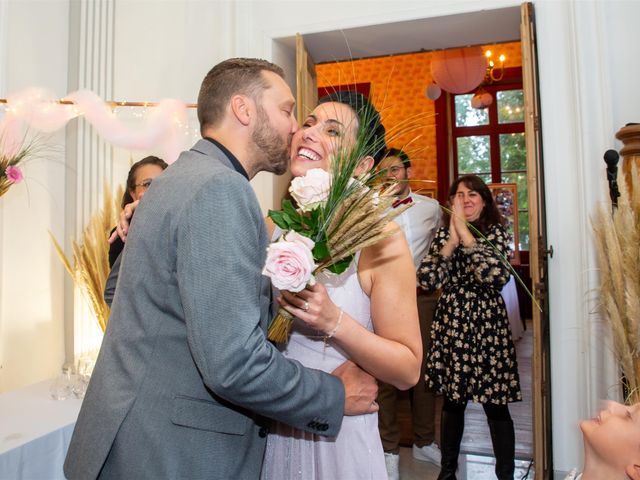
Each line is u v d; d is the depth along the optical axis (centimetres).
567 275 280
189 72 341
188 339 96
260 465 115
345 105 132
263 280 112
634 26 275
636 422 95
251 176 126
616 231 171
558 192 284
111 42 318
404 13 315
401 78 752
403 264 116
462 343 255
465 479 283
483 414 407
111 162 302
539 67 292
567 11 287
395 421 292
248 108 119
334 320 104
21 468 149
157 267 103
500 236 259
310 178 108
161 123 293
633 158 230
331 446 118
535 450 262
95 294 239
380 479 118
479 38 345
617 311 170
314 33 335
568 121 285
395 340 113
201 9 345
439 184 781
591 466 98
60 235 301
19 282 277
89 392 111
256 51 342
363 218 102
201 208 97
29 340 282
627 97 274
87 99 278
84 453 105
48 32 297
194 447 102
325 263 106
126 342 107
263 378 95
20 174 235
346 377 116
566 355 277
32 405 186
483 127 819
